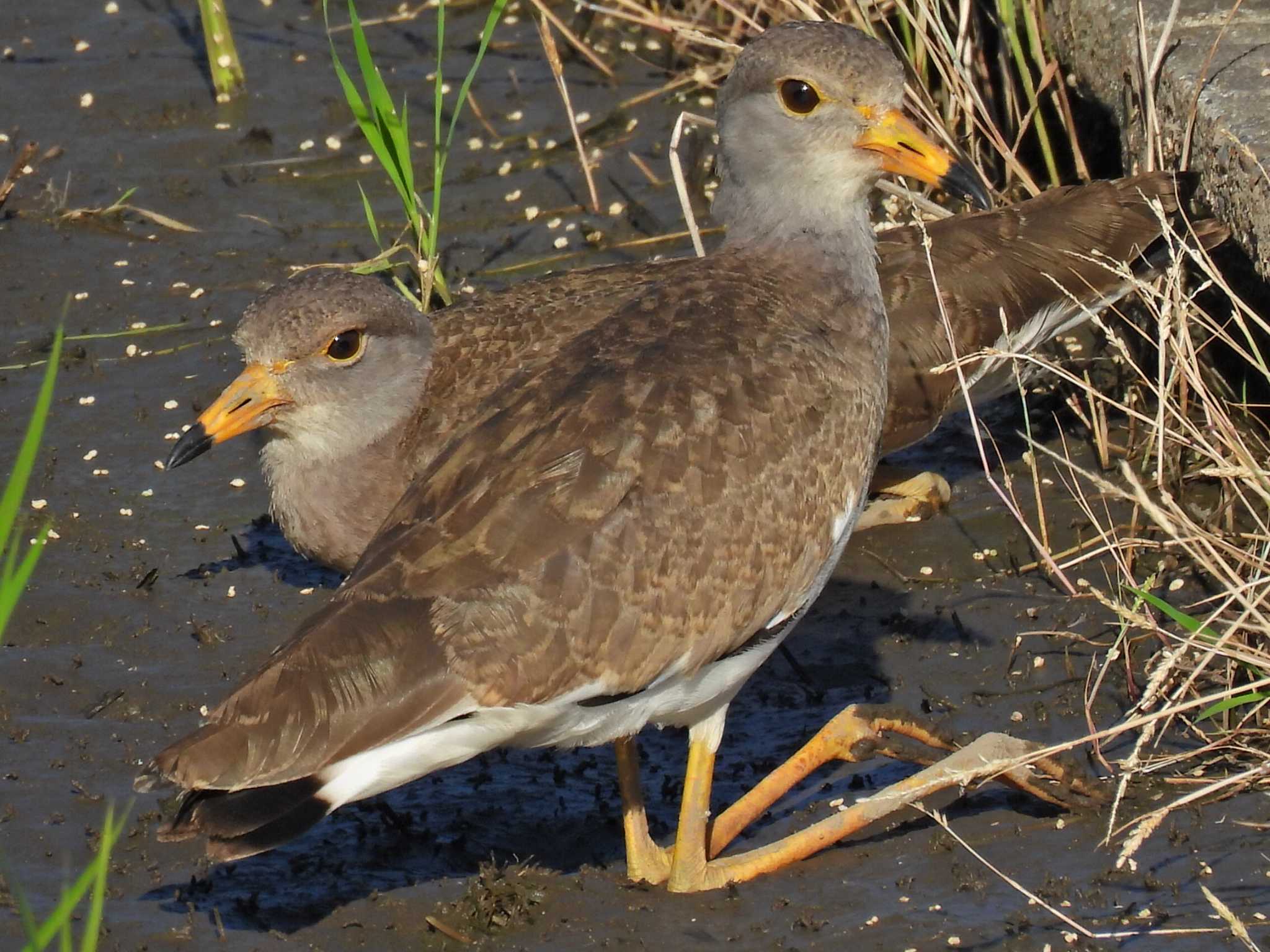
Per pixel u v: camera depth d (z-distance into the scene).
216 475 13.35
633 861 9.84
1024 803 10.25
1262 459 12.30
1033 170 15.71
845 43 10.83
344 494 11.17
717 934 9.35
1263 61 12.78
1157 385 12.37
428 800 10.60
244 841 8.54
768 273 10.68
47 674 11.38
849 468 9.98
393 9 18.67
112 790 10.42
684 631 9.24
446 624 8.75
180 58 18.05
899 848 9.95
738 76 11.04
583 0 16.44
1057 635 11.46
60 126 17.17
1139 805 10.06
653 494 9.21
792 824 10.38
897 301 12.83
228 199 16.23
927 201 14.13
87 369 14.28
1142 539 11.56
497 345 11.52
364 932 9.40
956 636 11.71
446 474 9.35
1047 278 13.07
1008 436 13.59
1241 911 9.20
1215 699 10.17
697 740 9.84
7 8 18.81
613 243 15.55
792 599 9.77
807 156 10.84
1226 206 12.21
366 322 11.02
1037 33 14.85
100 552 12.53
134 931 9.38
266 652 11.62
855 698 11.27
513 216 15.90
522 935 9.40
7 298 15.05
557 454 9.20
